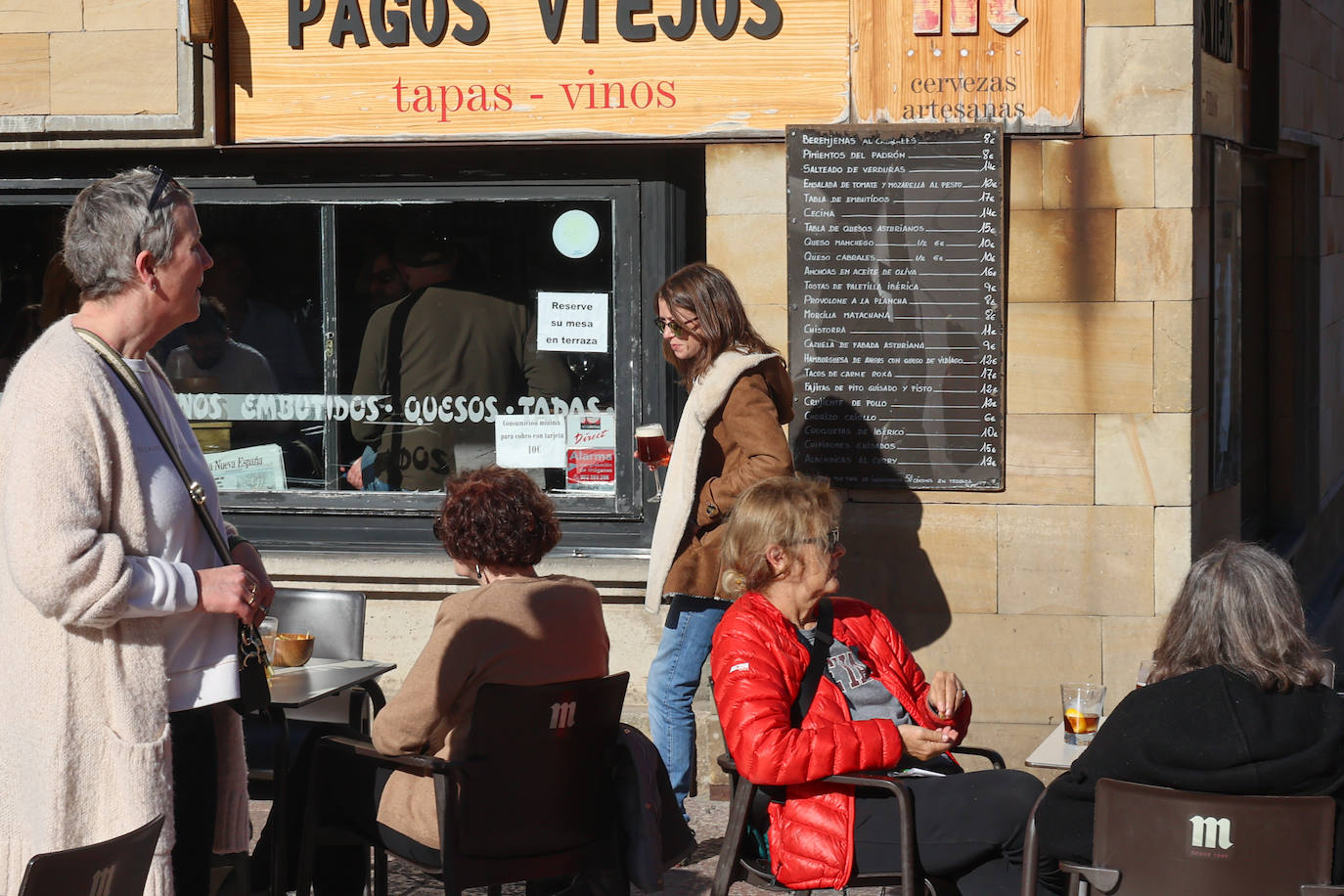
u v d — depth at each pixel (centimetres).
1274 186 2180
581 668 905
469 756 855
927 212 1335
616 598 1427
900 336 1352
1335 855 709
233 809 770
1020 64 1316
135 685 691
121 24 1412
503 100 1374
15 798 689
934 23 1318
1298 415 2206
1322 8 2228
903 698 927
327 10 1380
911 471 1362
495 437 1475
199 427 1516
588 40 1358
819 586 898
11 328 1524
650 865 890
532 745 865
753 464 1139
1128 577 1342
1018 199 1331
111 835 686
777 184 1362
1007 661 1366
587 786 894
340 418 1496
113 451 690
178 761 727
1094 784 752
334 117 1392
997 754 951
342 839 950
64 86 1424
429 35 1370
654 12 1350
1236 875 713
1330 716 720
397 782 904
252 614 716
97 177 1487
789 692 883
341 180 1456
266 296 1491
